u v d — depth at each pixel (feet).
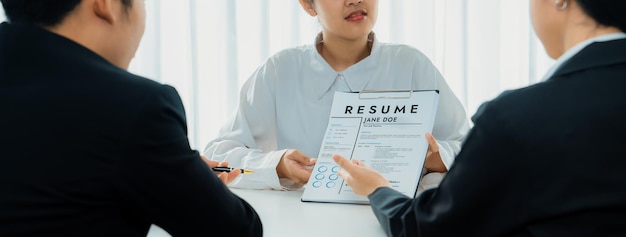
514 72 8.55
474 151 2.49
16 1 2.59
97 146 2.37
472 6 8.46
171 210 2.56
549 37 2.74
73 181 2.36
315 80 5.43
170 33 8.57
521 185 2.37
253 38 8.47
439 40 8.50
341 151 4.30
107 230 2.48
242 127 5.54
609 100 2.33
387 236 3.32
